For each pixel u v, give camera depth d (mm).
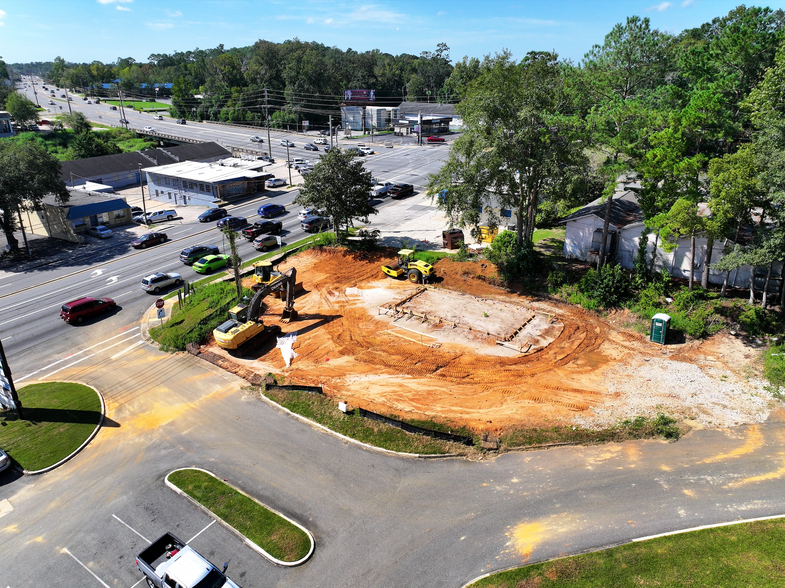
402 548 19766
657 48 46969
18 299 46375
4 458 24672
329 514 21547
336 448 25594
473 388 29750
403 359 33125
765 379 29062
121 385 32219
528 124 39000
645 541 19297
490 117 39312
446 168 42219
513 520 20766
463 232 56906
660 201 35844
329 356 34031
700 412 26703
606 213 40281
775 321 33531
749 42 46844
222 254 55062
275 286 37406
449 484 22906
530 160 39062
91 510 22312
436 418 27156
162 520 21594
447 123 139500
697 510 20625
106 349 37281
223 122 161500
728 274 36062
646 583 17578
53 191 60094
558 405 27797
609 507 21078
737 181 30031
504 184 41938
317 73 162875
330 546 20016
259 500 22469
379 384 30562
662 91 44844
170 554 19188
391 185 80438
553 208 52438
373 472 23859
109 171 91938
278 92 165625
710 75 49312
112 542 20641
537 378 30375
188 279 50188
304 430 27094
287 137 137125
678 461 23422
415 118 144500
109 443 26797
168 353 36219
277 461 24844
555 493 22000
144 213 69812
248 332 35250
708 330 34031
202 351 35875
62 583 18969
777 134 29531
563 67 45281
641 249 38875
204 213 69750
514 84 38469
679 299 35969
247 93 161000
